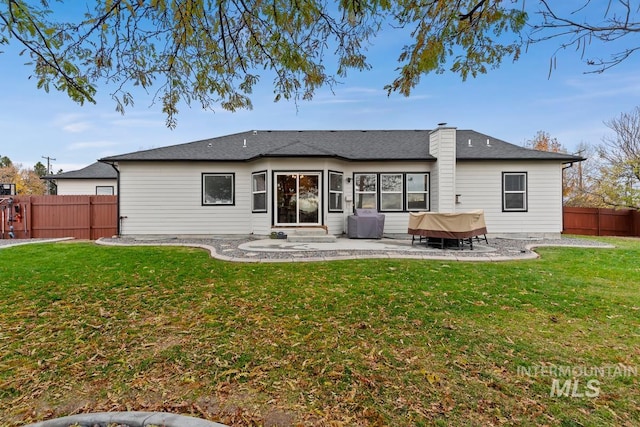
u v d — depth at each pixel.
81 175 18.72
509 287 4.92
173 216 11.84
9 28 2.81
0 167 40.50
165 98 3.78
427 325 3.62
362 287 4.88
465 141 13.68
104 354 3.03
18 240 11.17
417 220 9.19
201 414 2.21
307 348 3.12
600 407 2.26
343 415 2.19
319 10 2.96
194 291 4.76
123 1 2.80
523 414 2.19
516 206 11.91
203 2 2.89
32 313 3.98
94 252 7.77
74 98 3.38
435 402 2.32
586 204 19.95
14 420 2.17
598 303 4.28
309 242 10.12
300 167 11.24
